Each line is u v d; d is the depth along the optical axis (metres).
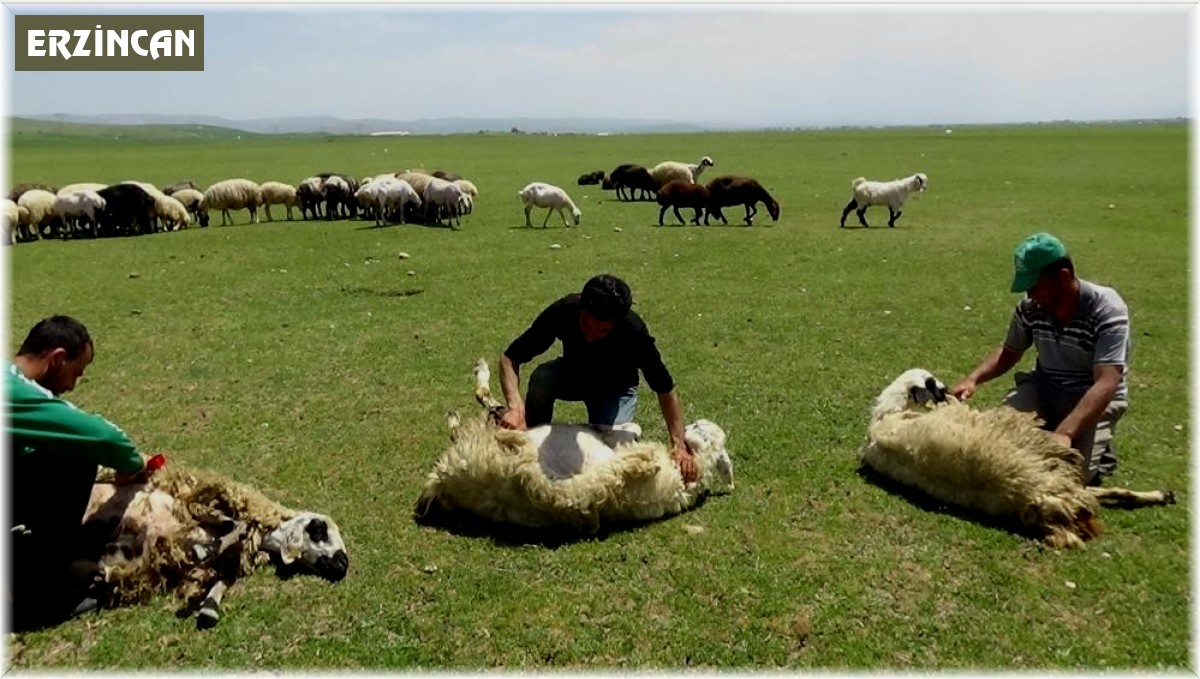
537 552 4.88
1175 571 4.68
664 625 4.22
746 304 11.33
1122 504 5.42
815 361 8.76
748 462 6.22
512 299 11.67
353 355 8.98
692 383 8.05
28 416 3.98
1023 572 4.68
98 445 4.14
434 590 4.50
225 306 11.34
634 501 5.18
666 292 12.11
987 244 16.22
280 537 4.59
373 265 14.34
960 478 5.36
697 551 4.91
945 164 40.44
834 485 5.80
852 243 16.48
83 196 17.91
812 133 133.75
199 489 4.53
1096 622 4.25
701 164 28.92
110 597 4.28
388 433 6.77
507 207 23.59
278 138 141.62
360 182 24.75
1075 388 5.77
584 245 16.53
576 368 5.72
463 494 5.18
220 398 7.64
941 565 4.75
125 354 9.07
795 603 4.40
